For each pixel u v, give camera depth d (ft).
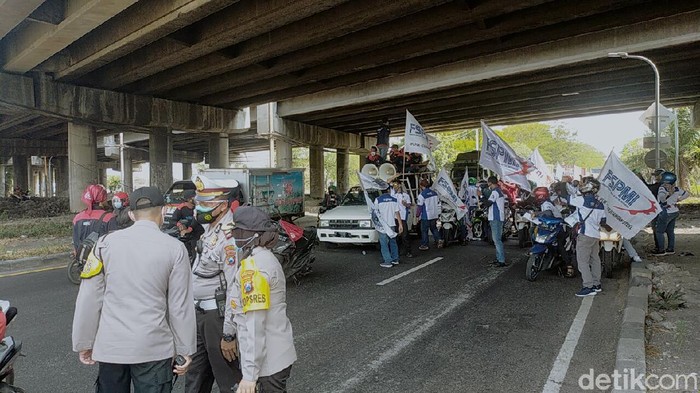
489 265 34.24
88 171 73.26
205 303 11.82
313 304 24.23
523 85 71.72
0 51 59.67
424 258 37.65
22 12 41.37
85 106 67.72
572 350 17.37
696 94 84.23
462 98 80.38
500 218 33.60
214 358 11.78
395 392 14.23
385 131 57.21
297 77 64.85
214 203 11.96
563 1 41.91
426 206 41.57
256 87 72.18
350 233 40.63
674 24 47.78
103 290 9.50
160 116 75.92
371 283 28.86
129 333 9.22
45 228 53.36
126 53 51.75
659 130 48.37
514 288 27.17
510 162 33.99
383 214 34.19
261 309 9.12
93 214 25.20
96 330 9.44
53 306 24.56
